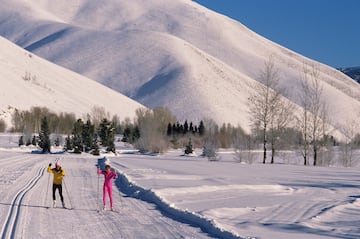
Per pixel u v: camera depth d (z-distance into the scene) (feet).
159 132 274.36
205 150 218.18
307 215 53.83
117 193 68.85
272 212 54.60
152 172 105.60
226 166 141.08
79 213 50.37
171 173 103.76
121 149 290.97
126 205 56.80
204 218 44.37
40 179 84.17
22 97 583.99
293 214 53.98
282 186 83.66
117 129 464.24
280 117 171.12
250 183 86.07
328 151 180.96
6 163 126.93
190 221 46.09
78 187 74.43
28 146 276.41
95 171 109.29
